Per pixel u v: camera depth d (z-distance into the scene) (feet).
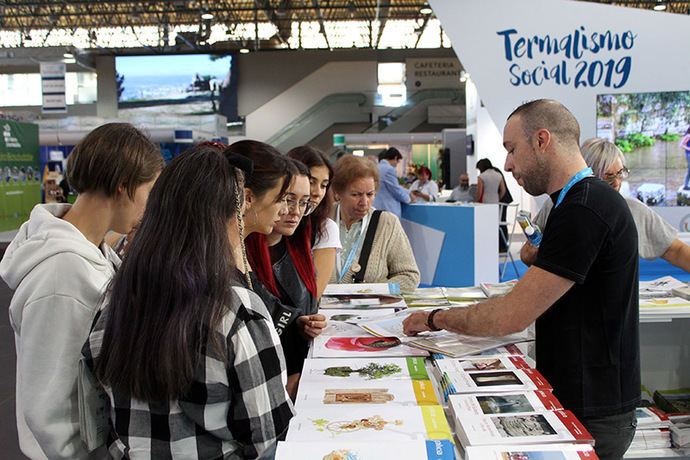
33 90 71.10
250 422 2.85
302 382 4.17
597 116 17.95
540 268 4.11
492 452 3.03
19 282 3.46
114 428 2.94
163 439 2.81
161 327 2.68
